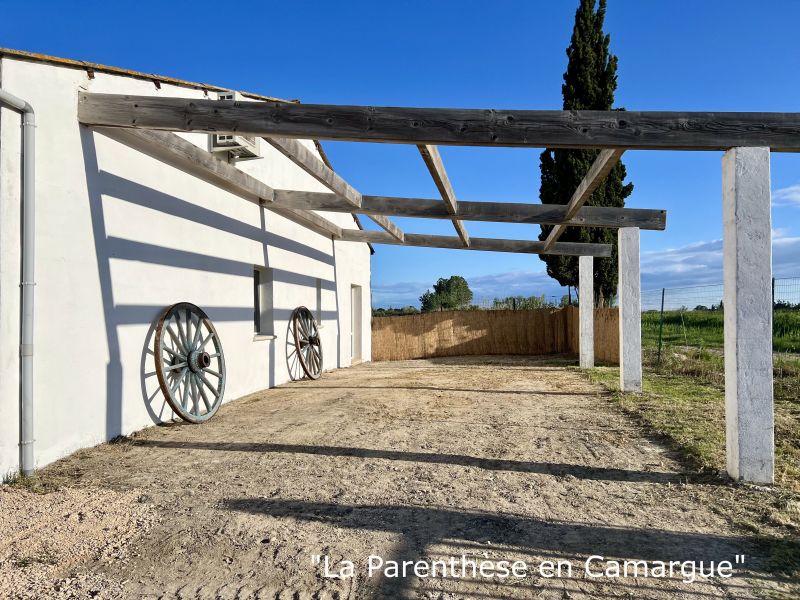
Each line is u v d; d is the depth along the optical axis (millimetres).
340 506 3439
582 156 14789
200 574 2594
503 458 4535
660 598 2367
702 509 3363
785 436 5039
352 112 4242
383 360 16766
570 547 2865
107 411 5055
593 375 10062
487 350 16781
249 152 7367
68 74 4562
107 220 5074
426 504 3477
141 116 4602
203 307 6852
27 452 3967
